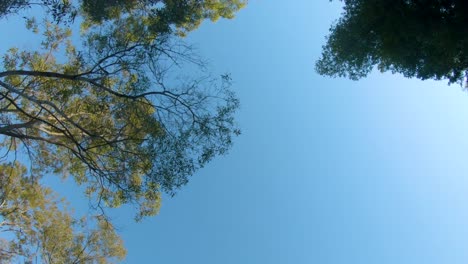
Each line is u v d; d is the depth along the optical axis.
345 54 15.84
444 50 13.73
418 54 14.86
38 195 20.27
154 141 15.27
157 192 17.12
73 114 18.33
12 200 20.11
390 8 13.95
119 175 16.75
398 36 13.92
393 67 16.09
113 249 20.00
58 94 17.89
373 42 15.47
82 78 14.96
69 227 19.92
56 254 19.53
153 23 16.69
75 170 19.12
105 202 18.11
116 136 16.52
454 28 13.20
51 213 20.34
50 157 19.95
